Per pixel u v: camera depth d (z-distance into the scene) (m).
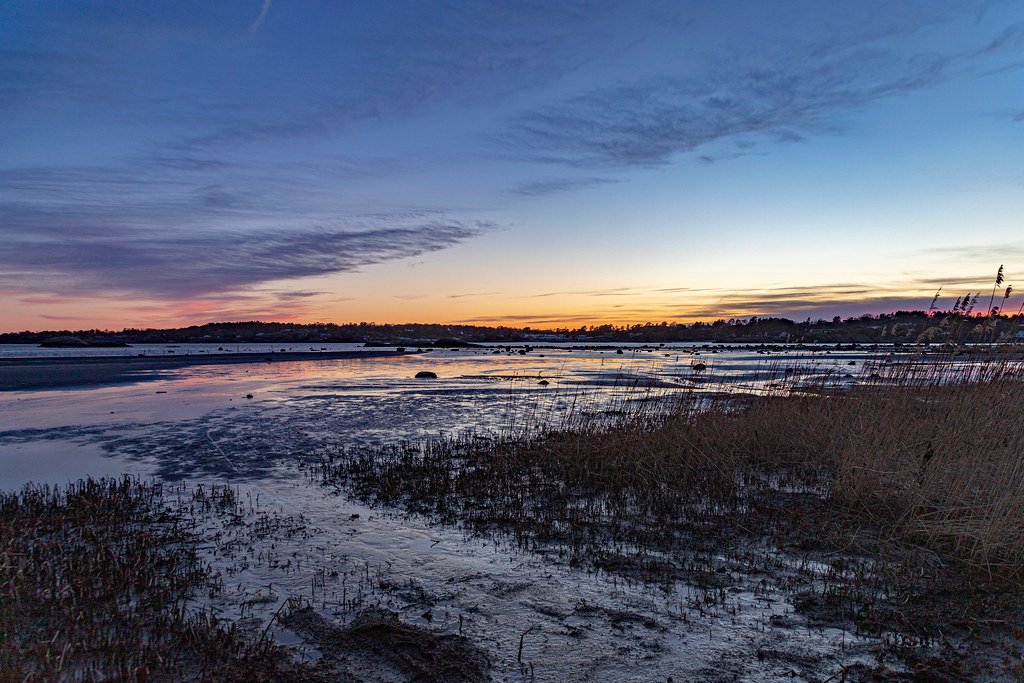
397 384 31.83
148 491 10.88
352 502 10.13
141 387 30.03
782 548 7.43
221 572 7.12
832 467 10.53
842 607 5.79
